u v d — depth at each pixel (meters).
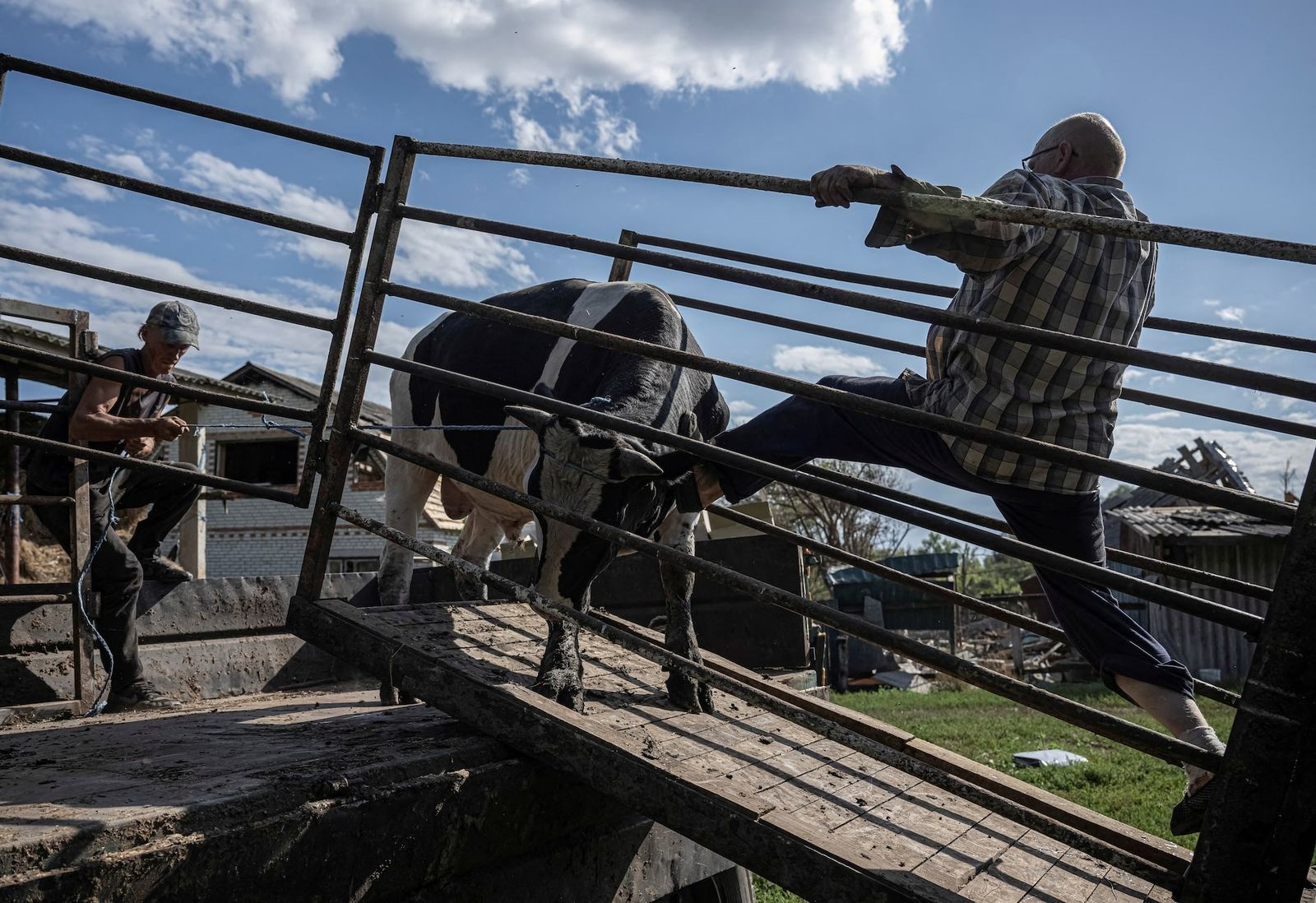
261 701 4.42
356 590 5.86
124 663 4.25
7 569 4.47
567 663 3.14
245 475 24.95
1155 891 2.76
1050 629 3.11
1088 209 2.47
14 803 1.91
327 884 2.02
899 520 2.33
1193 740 2.38
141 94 3.49
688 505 3.21
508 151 2.88
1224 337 3.25
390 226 3.19
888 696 15.08
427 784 2.26
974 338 2.52
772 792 2.73
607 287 4.25
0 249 3.51
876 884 2.12
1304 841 1.81
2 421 4.22
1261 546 19.58
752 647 6.06
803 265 3.96
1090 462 2.08
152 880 1.72
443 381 2.97
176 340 4.27
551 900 2.69
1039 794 3.21
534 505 2.78
